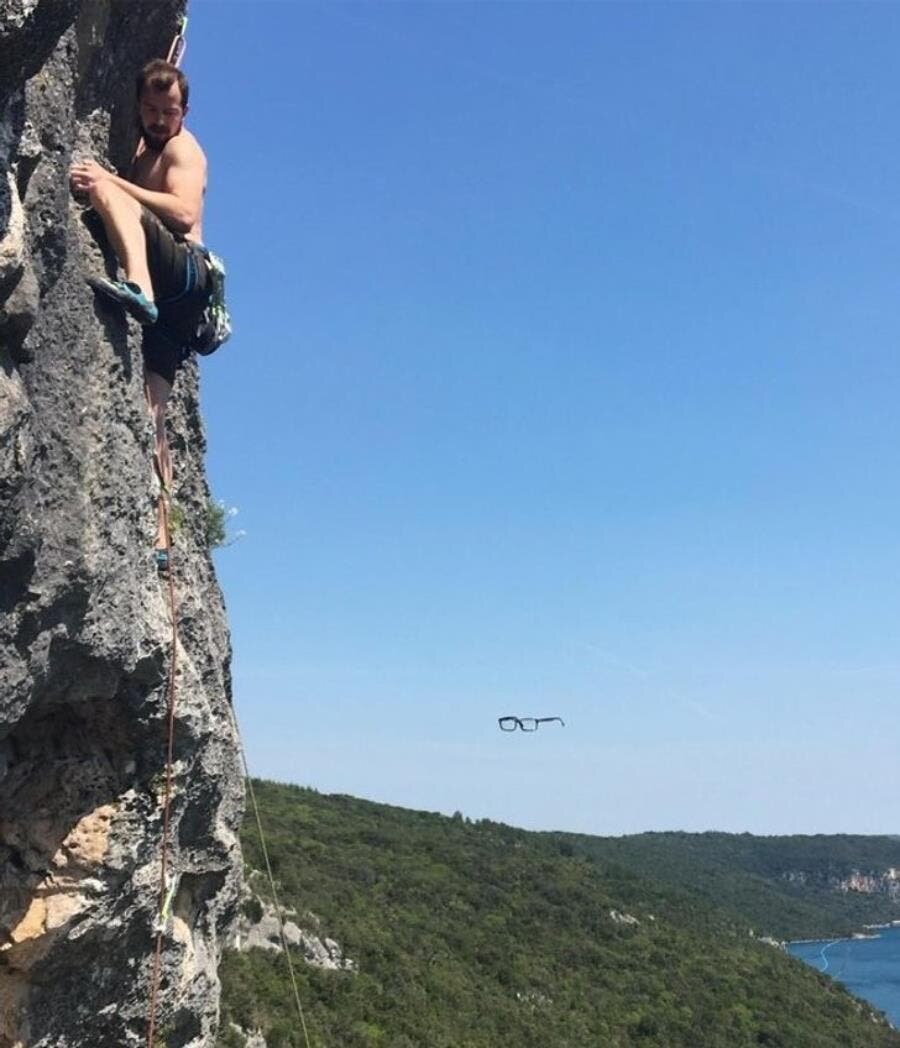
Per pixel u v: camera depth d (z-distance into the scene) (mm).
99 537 4500
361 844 78438
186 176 5453
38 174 3877
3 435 3568
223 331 5945
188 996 6555
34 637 4133
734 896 158375
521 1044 45094
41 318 4086
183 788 5895
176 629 5594
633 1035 54062
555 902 74812
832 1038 63438
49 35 3395
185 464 6820
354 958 46781
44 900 4973
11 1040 5012
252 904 40469
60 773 5023
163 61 5402
